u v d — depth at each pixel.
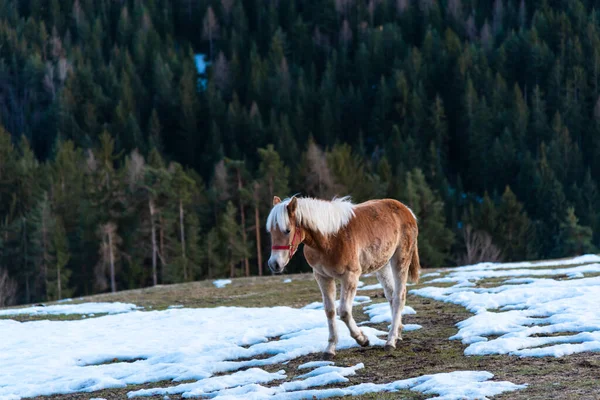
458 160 109.56
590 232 62.44
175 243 53.94
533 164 87.62
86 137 105.19
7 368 11.09
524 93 120.75
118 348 11.90
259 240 55.25
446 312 12.70
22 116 121.81
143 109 122.00
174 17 161.12
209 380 8.98
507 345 9.23
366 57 131.00
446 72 121.31
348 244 9.33
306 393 7.86
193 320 14.52
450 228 67.44
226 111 118.50
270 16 153.88
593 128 105.56
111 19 159.62
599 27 132.62
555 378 7.63
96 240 55.56
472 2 160.75
